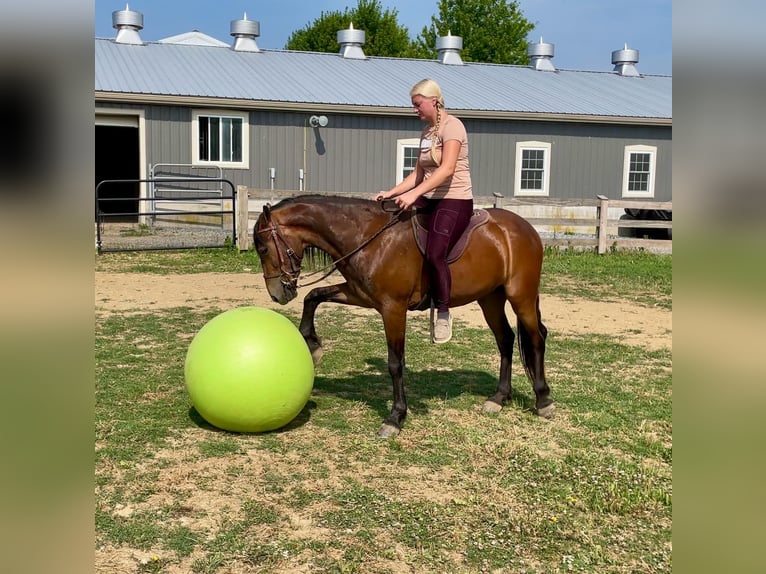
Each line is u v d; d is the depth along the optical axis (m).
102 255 13.77
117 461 4.31
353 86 20.16
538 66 25.67
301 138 18.41
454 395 5.96
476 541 3.51
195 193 17.98
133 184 23.52
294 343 4.83
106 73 18.31
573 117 19.77
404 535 3.54
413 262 4.73
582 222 15.94
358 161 18.86
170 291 10.44
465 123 19.45
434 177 4.44
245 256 13.90
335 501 3.89
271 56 22.83
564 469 4.41
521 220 5.28
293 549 3.36
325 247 4.80
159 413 5.22
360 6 40.94
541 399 5.42
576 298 11.12
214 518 3.65
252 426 4.76
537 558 3.38
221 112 17.78
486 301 5.53
